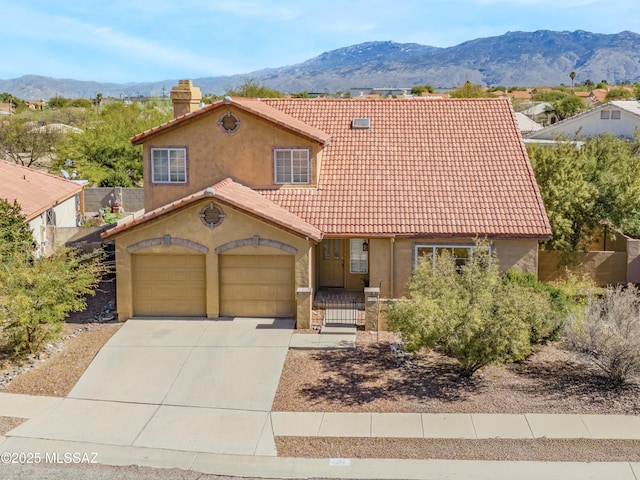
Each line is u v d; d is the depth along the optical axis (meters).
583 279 24.70
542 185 27.84
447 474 12.83
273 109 28.14
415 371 17.94
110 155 49.53
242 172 25.03
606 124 56.94
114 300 24.53
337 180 25.19
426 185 24.77
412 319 16.64
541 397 16.28
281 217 22.16
